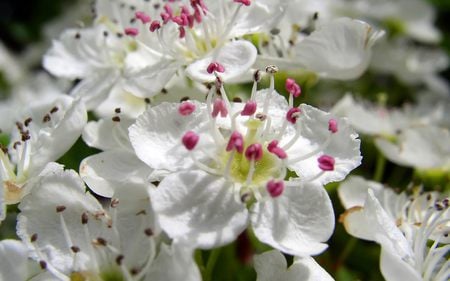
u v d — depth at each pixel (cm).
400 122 7
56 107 5
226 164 5
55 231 5
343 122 5
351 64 6
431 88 9
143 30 6
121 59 6
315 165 5
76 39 6
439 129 6
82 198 5
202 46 5
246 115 5
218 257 6
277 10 5
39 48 10
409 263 5
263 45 6
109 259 5
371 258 6
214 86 5
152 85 5
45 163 5
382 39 9
